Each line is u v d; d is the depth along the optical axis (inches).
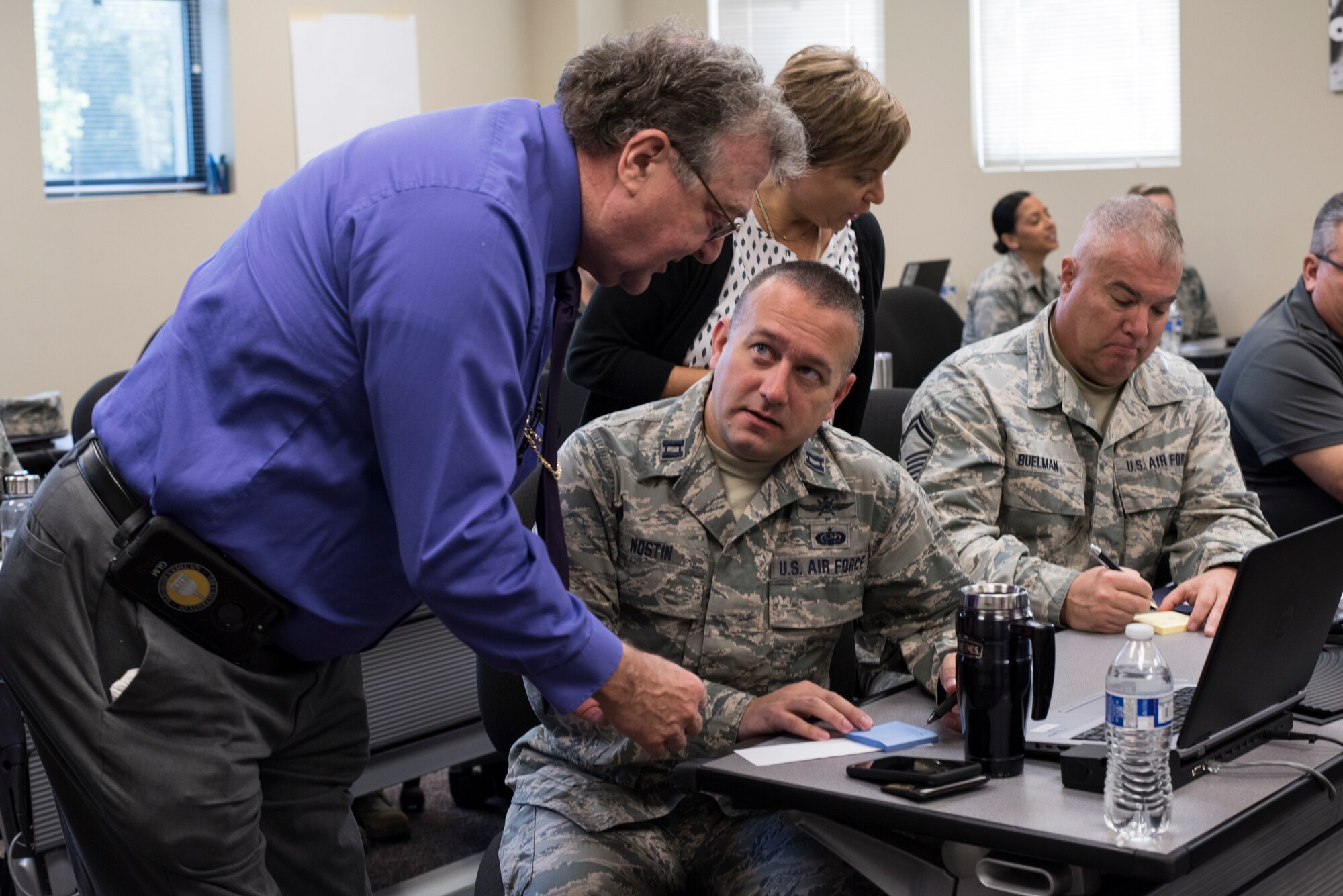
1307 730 59.8
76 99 205.5
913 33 259.8
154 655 50.8
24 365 197.5
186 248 214.8
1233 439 112.2
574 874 59.6
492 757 107.1
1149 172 250.7
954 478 84.4
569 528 65.3
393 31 237.9
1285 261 242.7
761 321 62.1
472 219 47.8
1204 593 78.0
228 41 216.1
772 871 60.9
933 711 63.1
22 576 52.1
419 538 47.8
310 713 58.9
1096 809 48.9
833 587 67.0
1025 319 227.0
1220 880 52.1
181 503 50.0
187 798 51.9
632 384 85.6
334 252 49.2
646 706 52.5
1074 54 255.1
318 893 63.2
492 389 48.0
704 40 52.0
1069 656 70.9
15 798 77.1
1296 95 237.9
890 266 269.6
